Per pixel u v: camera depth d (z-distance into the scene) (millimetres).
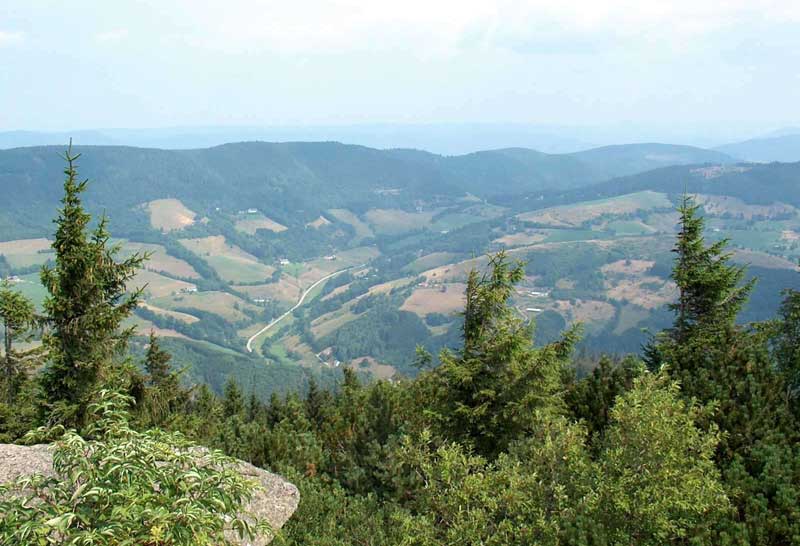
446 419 14445
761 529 8164
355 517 10922
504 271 15266
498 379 14391
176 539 4848
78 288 14383
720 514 8492
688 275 19641
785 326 14820
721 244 19719
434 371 15625
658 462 7762
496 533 7746
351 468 13852
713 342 15352
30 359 17172
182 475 5406
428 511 8789
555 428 10211
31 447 8883
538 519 7629
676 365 14227
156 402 16469
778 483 9055
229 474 5664
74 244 14203
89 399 14008
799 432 10766
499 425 14234
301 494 11203
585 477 8367
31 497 5008
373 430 16578
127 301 14977
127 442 5484
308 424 20875
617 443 8297
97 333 14602
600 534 7625
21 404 15531
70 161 14133
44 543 4527
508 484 8656
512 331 14797
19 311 14188
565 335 14492
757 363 13000
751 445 10391
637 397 8266
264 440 14672
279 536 8070
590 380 16516
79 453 5301
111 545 4723
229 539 7180
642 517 7664
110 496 4992
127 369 15469
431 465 9484
